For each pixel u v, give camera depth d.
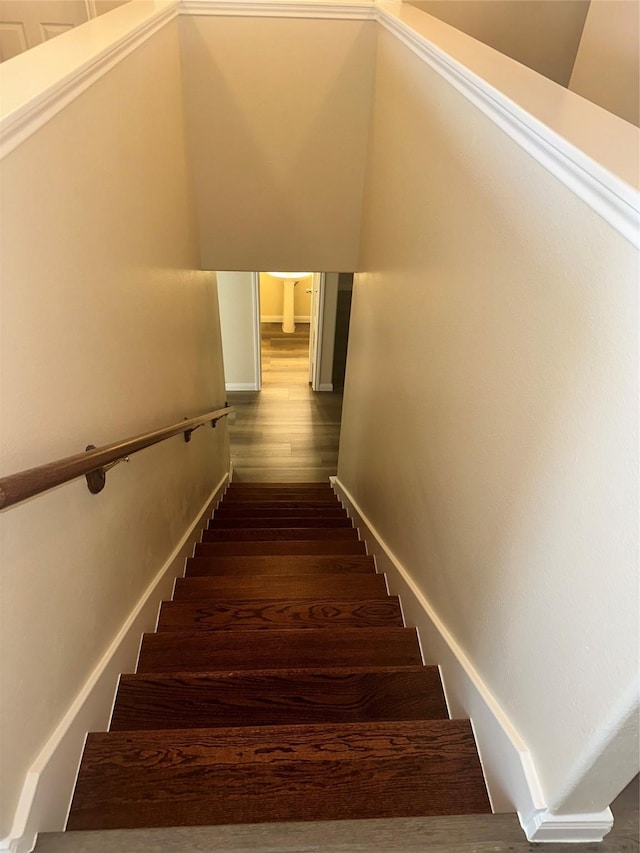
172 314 2.24
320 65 2.52
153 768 1.20
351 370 3.49
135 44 1.60
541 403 0.97
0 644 0.91
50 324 1.06
